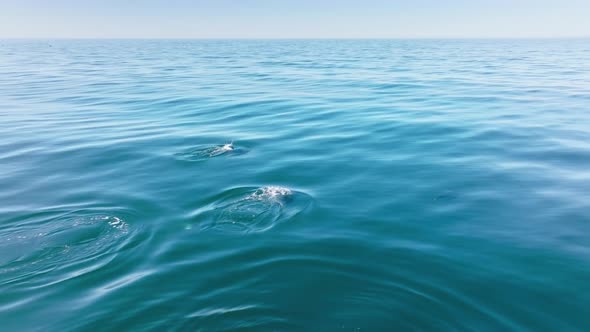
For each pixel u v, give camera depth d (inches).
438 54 3186.5
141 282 327.9
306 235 400.5
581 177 523.5
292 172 573.0
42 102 1112.2
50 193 512.4
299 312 292.0
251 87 1362.0
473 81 1423.5
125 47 5191.9
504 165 574.9
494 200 466.3
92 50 4217.5
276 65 2250.2
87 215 447.2
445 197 478.9
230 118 912.3
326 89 1295.5
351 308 295.1
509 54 3088.1
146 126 850.8
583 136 702.5
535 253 358.0
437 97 1106.7
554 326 273.1
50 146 714.8
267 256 363.6
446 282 321.7
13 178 565.3
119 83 1483.8
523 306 292.5
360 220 429.1
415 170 568.1
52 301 306.3
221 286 322.3
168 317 288.5
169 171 587.2
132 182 547.2
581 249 362.3
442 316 285.3
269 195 494.3
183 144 717.3
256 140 733.9
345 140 721.6
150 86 1408.7
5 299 308.5
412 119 853.2
